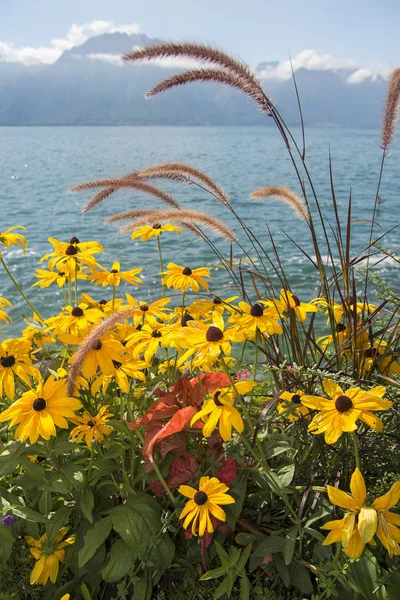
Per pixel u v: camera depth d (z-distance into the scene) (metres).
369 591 1.92
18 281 11.60
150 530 2.09
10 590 2.24
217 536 2.20
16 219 21.89
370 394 1.74
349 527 1.60
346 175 44.09
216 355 1.84
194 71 2.20
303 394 2.16
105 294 10.88
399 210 24.38
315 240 2.25
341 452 2.16
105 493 2.33
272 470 2.13
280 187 2.47
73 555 2.27
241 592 1.99
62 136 192.00
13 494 2.43
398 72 2.44
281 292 2.32
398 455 2.30
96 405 2.50
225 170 49.41
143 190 2.73
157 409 2.17
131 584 2.25
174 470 2.16
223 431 1.84
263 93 2.15
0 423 2.68
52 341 2.43
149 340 2.26
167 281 2.58
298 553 2.09
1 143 120.19
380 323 2.42
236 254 13.96
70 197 29.47
